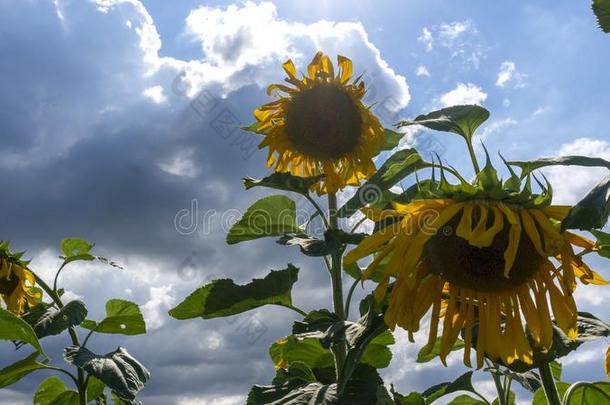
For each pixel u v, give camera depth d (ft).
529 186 9.31
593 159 9.16
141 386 15.28
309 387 12.30
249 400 13.12
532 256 9.55
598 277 9.97
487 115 11.04
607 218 8.07
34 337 16.14
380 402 11.49
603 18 9.68
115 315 17.98
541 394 12.96
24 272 19.83
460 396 14.84
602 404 10.86
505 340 9.83
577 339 9.89
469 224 8.98
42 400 18.42
